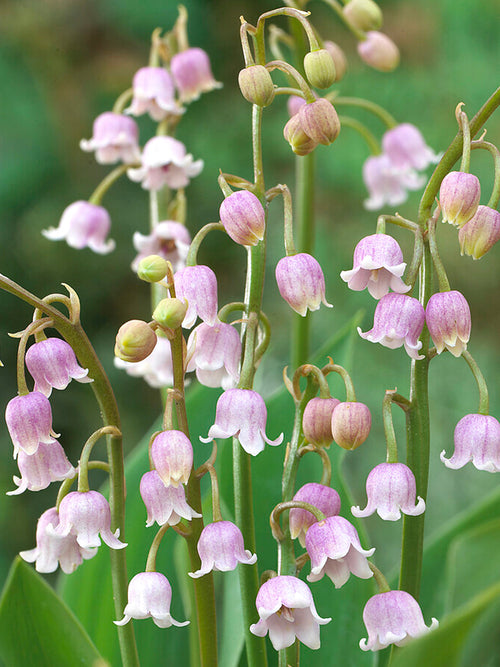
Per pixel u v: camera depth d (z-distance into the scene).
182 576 0.33
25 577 0.29
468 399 0.65
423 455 0.28
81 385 0.70
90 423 0.70
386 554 0.57
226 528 0.27
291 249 0.28
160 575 0.28
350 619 0.31
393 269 0.28
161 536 0.28
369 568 0.28
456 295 0.28
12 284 0.27
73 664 0.29
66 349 0.28
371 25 0.36
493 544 0.28
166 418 0.27
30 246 0.74
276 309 0.72
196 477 0.28
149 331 0.27
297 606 0.27
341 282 0.71
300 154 0.28
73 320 0.28
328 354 0.34
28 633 0.29
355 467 0.62
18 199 0.74
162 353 0.34
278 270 0.28
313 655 0.31
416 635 0.27
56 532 0.27
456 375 0.66
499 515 0.32
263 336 0.29
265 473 0.32
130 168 0.36
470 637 0.27
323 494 0.28
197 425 0.34
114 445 0.28
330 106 0.28
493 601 0.26
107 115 0.36
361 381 0.65
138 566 0.33
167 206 0.36
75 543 0.28
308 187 0.36
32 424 0.28
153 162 0.35
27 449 0.28
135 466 0.33
